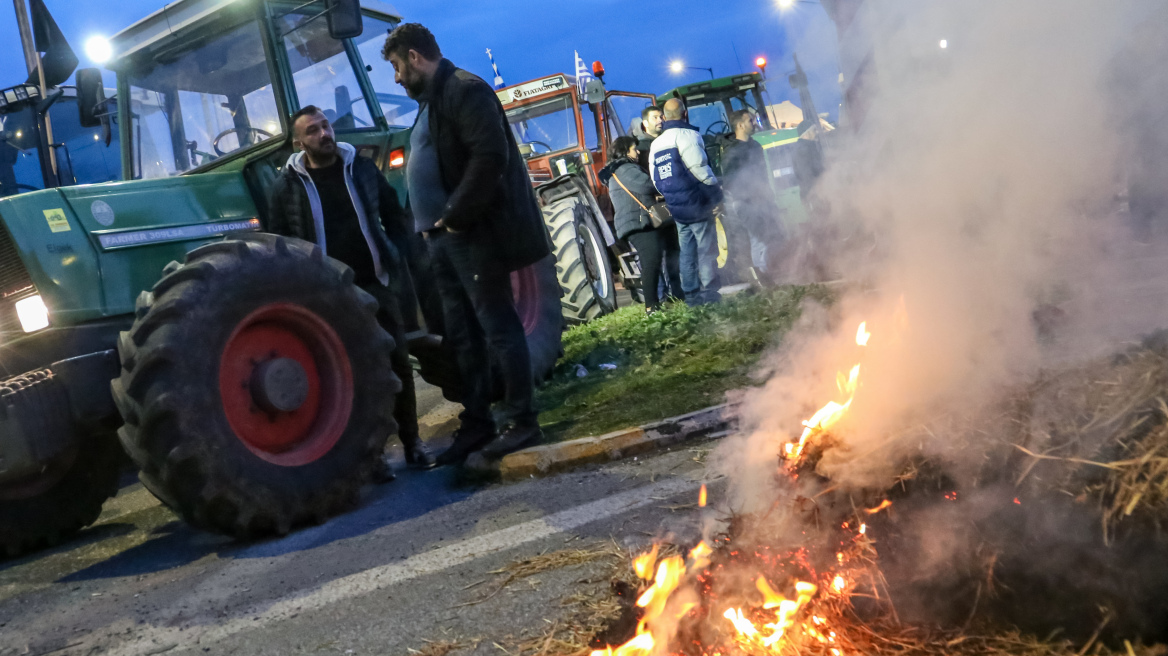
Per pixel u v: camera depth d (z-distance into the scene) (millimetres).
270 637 2490
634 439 3828
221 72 5062
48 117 7016
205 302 3453
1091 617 1717
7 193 6891
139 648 2568
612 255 9648
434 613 2445
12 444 3504
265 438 3666
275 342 3754
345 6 4609
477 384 4340
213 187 4664
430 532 3240
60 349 3805
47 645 2723
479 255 3988
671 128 7008
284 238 3875
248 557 3342
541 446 3922
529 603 2379
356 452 3824
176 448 3289
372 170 4566
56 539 4141
